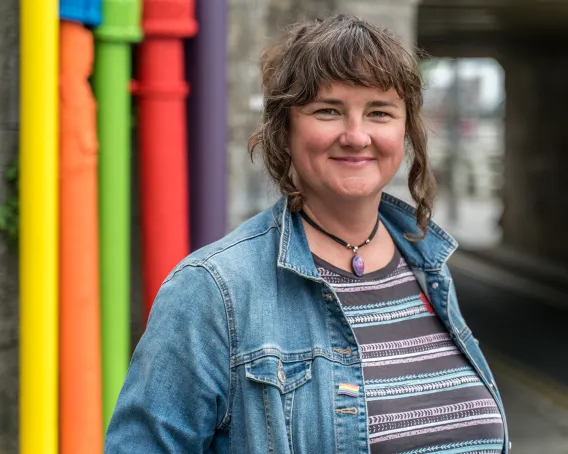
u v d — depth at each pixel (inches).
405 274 69.2
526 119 490.0
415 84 64.7
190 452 62.0
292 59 64.2
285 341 62.5
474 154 873.5
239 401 61.6
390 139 64.1
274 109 65.4
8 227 123.3
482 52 478.9
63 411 125.1
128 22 127.6
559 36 406.6
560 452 199.8
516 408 233.6
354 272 66.9
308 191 67.0
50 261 119.3
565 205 444.8
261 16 161.8
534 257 489.1
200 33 137.6
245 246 64.4
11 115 123.0
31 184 118.1
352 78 61.7
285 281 64.2
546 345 307.9
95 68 129.0
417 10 318.0
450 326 67.5
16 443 127.8
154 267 134.7
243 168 161.3
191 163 141.1
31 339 119.0
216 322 61.2
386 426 61.9
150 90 132.6
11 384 127.3
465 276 455.2
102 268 130.6
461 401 64.8
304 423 61.1
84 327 124.6
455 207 662.5
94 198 125.7
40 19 116.0
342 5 171.9
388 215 72.1
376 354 64.3
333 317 64.1
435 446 62.9
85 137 123.3
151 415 61.0
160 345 61.4
